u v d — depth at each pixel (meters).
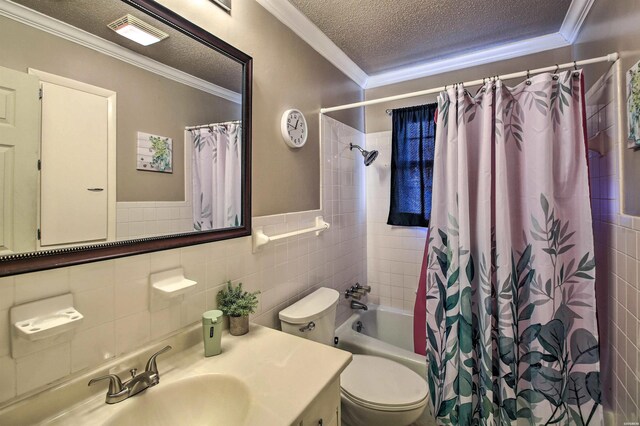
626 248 1.24
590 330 1.34
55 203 0.75
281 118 1.57
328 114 2.04
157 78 0.98
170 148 1.02
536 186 1.40
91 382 0.78
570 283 1.39
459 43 2.04
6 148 0.67
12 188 0.68
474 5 1.63
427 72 2.37
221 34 1.23
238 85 1.29
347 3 1.58
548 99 1.38
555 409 1.36
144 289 0.94
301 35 1.74
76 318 0.75
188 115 1.08
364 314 2.41
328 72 2.04
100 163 0.83
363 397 1.37
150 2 0.94
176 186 1.04
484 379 1.44
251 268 1.37
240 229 1.29
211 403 0.89
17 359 0.69
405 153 2.40
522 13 1.72
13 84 0.68
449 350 1.52
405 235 2.49
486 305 1.44
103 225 0.84
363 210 2.58
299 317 1.44
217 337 1.03
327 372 0.92
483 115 1.49
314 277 1.86
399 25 1.81
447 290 1.55
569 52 1.98
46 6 0.73
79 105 0.79
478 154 1.55
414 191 2.38
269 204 1.48
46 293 0.74
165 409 0.84
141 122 0.93
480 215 1.48
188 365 0.96
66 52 0.77
